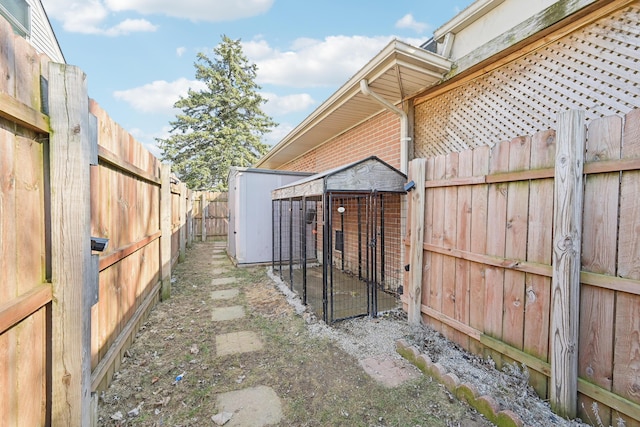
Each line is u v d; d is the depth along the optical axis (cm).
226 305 417
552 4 262
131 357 273
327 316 352
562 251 188
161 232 434
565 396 187
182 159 1878
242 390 228
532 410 193
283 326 344
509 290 232
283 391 227
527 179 218
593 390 178
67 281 150
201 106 1947
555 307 192
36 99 138
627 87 229
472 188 265
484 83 336
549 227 204
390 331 322
